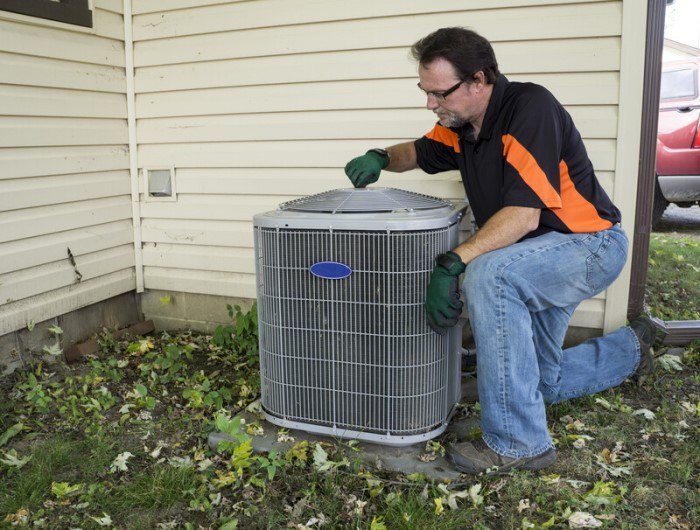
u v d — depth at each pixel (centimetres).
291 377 241
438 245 221
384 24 312
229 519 201
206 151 362
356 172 266
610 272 232
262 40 336
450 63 213
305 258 227
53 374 312
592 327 309
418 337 223
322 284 228
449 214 229
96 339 355
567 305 235
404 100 317
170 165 372
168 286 388
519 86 226
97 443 244
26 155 308
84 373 320
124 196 378
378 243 217
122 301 385
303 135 339
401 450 237
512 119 220
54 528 199
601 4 278
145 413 276
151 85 366
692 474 219
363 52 319
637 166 288
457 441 246
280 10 329
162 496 211
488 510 204
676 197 514
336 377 234
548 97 219
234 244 365
